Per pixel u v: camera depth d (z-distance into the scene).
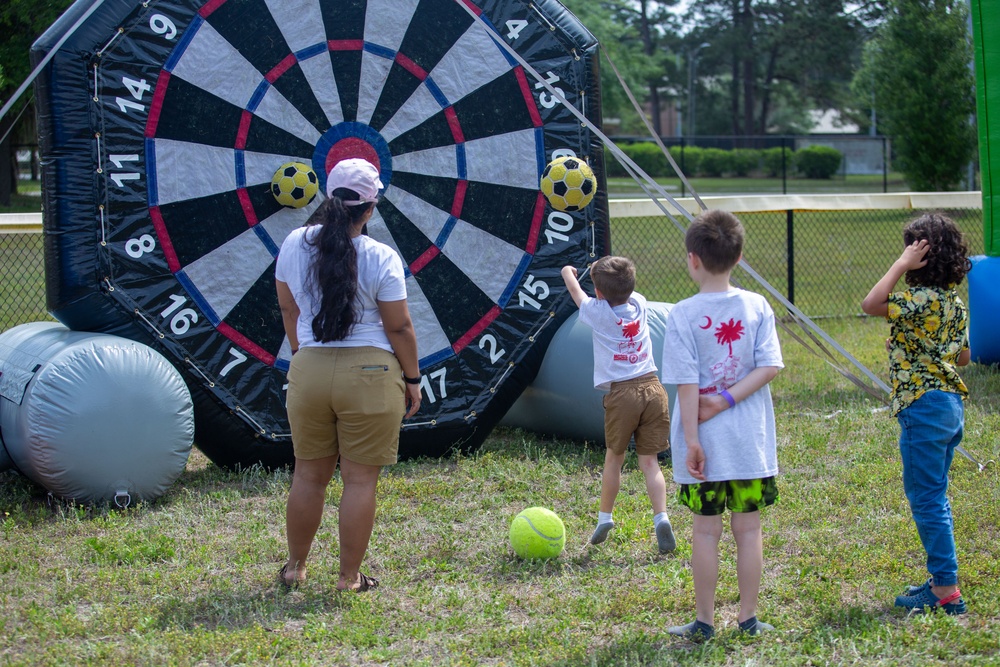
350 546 4.18
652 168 37.72
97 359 5.16
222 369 5.84
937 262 3.87
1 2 16.39
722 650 3.58
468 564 4.58
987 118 8.20
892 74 23.83
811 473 5.79
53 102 5.42
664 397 4.74
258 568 4.51
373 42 6.18
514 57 5.84
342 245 3.95
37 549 4.68
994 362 8.35
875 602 4.08
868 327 10.26
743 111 68.62
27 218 8.03
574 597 4.16
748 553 3.72
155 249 5.69
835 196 10.55
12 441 5.20
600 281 4.75
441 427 6.23
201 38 5.77
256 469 5.95
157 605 4.09
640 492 5.52
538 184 6.54
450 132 6.37
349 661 3.64
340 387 3.97
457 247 6.39
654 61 55.25
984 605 3.94
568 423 6.43
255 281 5.93
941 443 3.88
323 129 6.11
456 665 3.59
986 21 8.08
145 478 5.26
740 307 3.68
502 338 6.46
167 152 5.71
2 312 10.52
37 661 3.61
